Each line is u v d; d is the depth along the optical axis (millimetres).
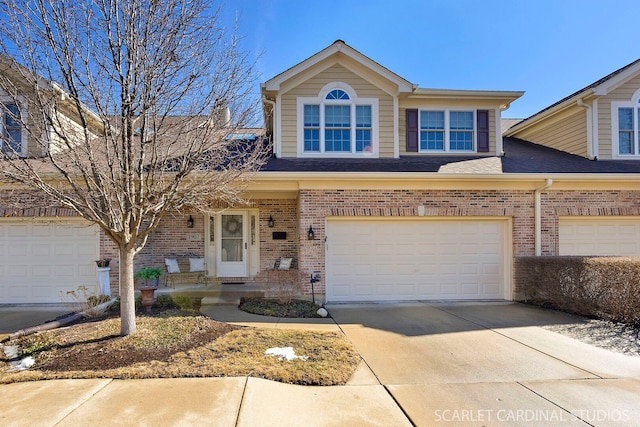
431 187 9555
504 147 12922
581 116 11539
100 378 4379
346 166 9922
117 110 5379
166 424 3402
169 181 6293
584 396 4059
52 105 5133
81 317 7086
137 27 5297
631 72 10906
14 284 9258
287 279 8859
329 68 10812
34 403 3783
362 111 10914
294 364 4816
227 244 11617
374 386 4293
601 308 7492
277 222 11625
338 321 7414
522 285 9594
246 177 7617
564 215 9656
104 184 5281
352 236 9703
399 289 9750
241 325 6867
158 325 6348
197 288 10109
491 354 5418
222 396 3924
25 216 8906
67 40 5031
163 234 11141
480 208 9656
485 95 11156
